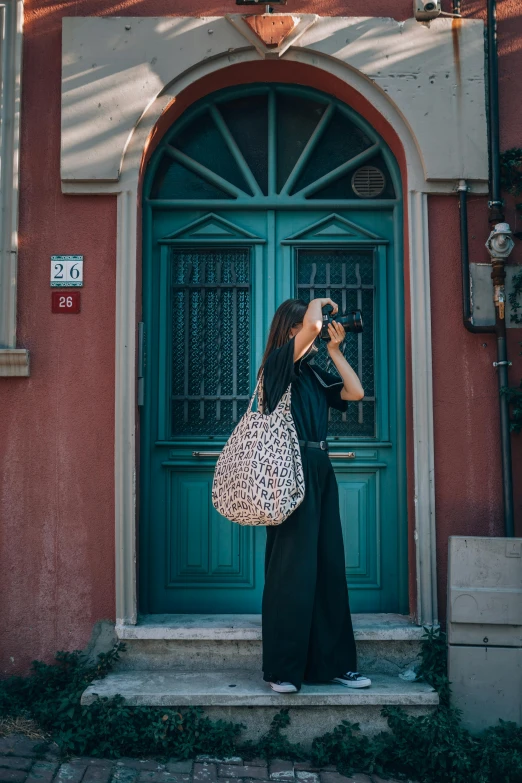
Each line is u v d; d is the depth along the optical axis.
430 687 3.51
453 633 3.54
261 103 4.29
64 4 4.06
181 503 4.10
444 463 3.90
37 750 3.19
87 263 3.94
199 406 4.19
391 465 4.11
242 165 4.24
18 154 3.98
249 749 3.35
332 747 3.30
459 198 4.02
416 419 3.88
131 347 3.87
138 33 4.00
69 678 3.68
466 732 3.40
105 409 3.88
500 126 4.08
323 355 4.26
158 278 4.20
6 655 3.79
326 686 3.45
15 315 3.89
